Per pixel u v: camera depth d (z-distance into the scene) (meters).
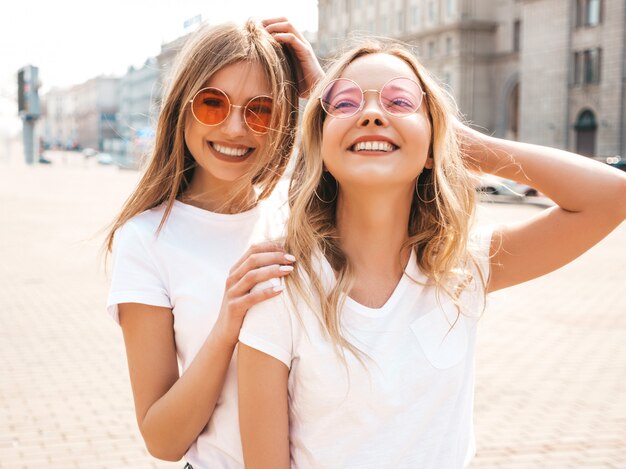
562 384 5.71
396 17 58.06
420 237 1.49
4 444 4.34
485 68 53.25
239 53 1.65
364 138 1.40
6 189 34.50
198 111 1.66
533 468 4.08
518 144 1.65
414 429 1.40
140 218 1.70
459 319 1.50
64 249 14.13
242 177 1.72
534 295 9.77
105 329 7.45
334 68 1.46
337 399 1.35
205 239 1.69
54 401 5.15
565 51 44.53
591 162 1.60
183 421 1.48
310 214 1.47
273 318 1.36
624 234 18.47
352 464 1.36
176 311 1.62
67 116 133.25
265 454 1.36
